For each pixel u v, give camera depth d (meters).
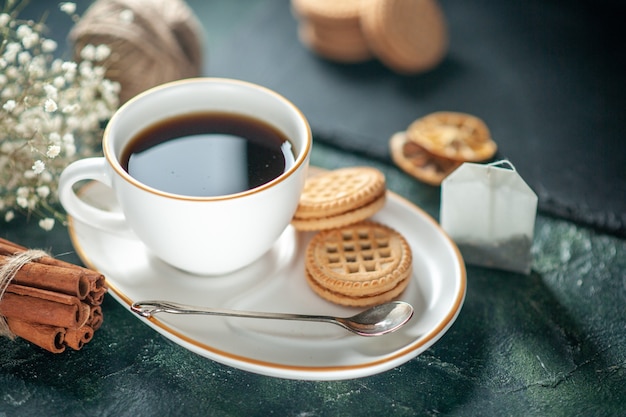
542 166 0.73
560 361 0.61
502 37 0.85
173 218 0.58
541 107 0.78
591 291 0.65
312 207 0.63
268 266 0.63
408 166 0.72
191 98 0.64
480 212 0.64
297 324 0.60
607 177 0.73
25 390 0.58
